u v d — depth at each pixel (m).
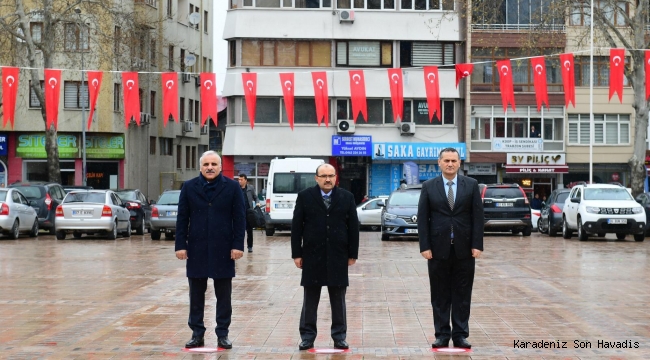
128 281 17.69
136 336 11.02
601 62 55.50
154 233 32.81
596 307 13.78
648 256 24.42
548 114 55.34
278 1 54.06
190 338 10.89
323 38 54.06
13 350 10.02
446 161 10.25
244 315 12.91
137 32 45.22
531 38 42.03
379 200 42.72
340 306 10.20
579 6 41.59
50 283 17.30
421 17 54.50
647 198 35.94
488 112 55.03
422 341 10.72
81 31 44.00
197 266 10.22
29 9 51.44
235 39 54.06
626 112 55.69
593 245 29.69
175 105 31.25
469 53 54.34
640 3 41.06
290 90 34.34
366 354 9.82
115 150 54.62
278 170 36.81
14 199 32.78
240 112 54.06
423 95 54.72
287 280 17.84
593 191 33.03
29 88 53.16
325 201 10.24
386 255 24.91
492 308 13.66
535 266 21.14
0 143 53.47
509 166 54.88
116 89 54.47
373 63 54.47
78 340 10.71
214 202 10.31
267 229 37.00
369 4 54.47
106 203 32.50
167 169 64.31
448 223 10.14
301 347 10.12
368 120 54.56
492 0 43.03
